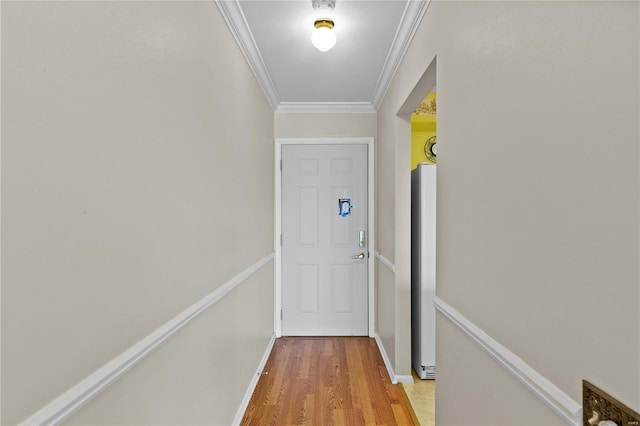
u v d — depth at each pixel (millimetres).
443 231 1631
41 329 700
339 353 3338
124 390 978
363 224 3803
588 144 733
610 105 675
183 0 1376
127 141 993
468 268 1348
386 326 3162
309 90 3379
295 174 3811
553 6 842
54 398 729
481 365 1236
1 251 621
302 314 3824
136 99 1040
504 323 1073
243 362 2350
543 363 884
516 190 1007
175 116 1306
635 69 621
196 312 1444
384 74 2949
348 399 2510
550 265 856
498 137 1111
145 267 1088
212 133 1712
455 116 1476
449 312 1508
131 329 1011
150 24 1123
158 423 1170
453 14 1493
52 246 728
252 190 2646
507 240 1057
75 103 792
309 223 3812
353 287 3809
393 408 2393
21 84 659
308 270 3816
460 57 1419
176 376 1311
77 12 799
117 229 945
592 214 722
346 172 3805
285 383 2748
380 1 1961
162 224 1198
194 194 1483
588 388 728
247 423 2223
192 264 1458
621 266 652
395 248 2793
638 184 615
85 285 823
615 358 666
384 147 3303
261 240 3035
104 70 892
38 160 695
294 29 2268
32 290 681
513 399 1022
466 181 1364
